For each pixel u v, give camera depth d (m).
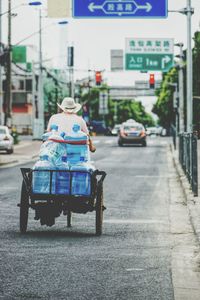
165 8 40.00
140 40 66.88
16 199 28.97
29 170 19.47
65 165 19.02
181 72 70.12
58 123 19.41
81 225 21.28
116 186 36.91
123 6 40.00
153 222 22.11
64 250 16.33
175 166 53.75
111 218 23.14
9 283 12.47
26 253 15.77
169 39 66.75
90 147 19.91
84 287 12.23
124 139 94.31
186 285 12.51
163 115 173.88
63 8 38.38
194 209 24.41
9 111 80.31
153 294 11.74
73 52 103.75
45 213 19.19
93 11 40.00
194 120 85.38
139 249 16.66
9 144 73.44
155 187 36.38
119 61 81.81
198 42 99.38
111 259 15.17
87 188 18.98
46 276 13.14
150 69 66.88
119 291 11.95
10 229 20.00
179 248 16.88
